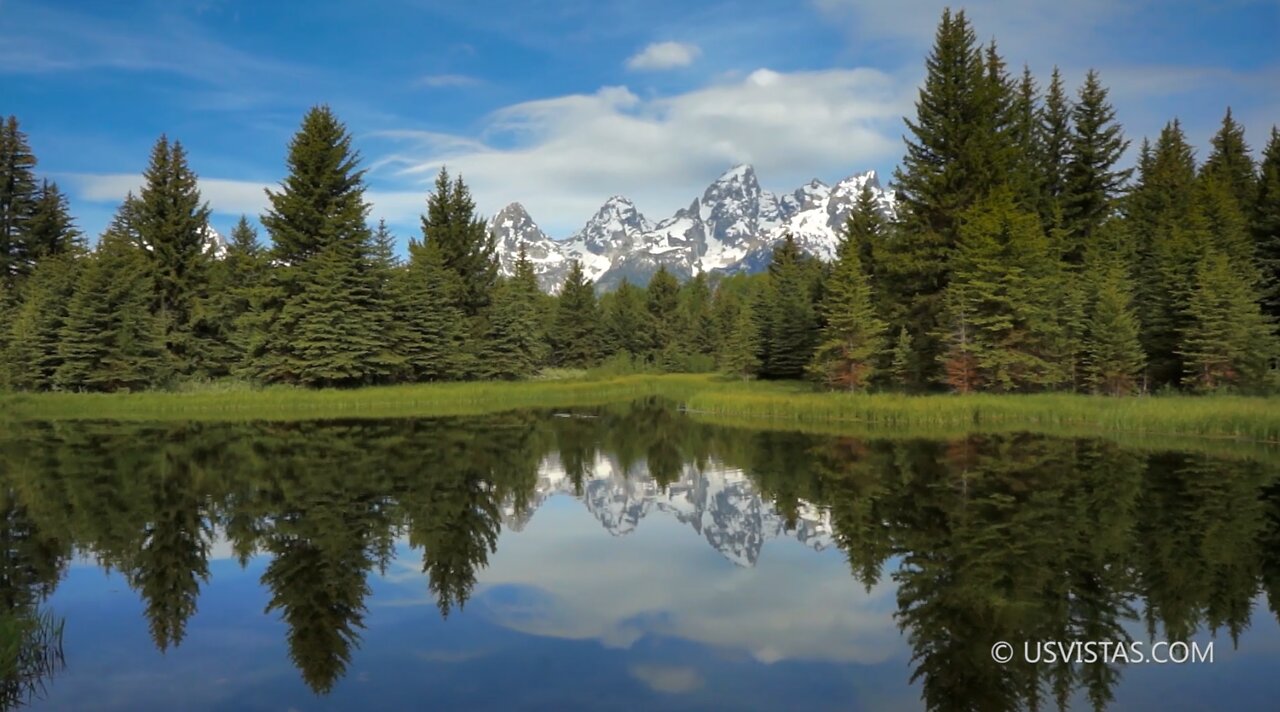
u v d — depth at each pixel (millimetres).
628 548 14508
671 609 10922
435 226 64000
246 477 20969
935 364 43062
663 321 97750
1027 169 44562
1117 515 15672
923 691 8133
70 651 9352
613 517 17219
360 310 51156
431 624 10305
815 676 8562
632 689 8195
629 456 26609
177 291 51875
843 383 43500
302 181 50969
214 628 10141
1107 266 41281
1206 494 17562
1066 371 39375
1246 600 10797
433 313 57656
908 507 17031
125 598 11406
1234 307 36688
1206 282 37656
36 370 45281
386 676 8562
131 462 23344
